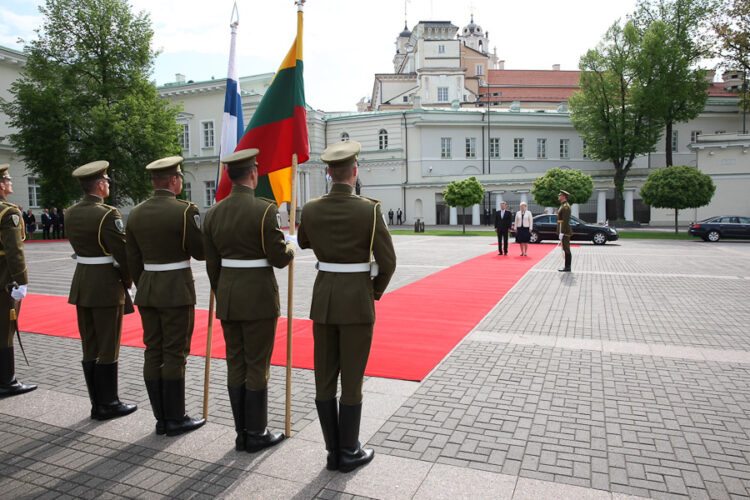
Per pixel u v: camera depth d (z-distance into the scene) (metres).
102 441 3.66
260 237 3.41
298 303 9.02
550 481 3.04
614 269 13.27
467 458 3.33
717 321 7.23
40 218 33.78
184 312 3.75
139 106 29.02
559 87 60.47
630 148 35.56
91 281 3.96
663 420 3.90
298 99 4.11
